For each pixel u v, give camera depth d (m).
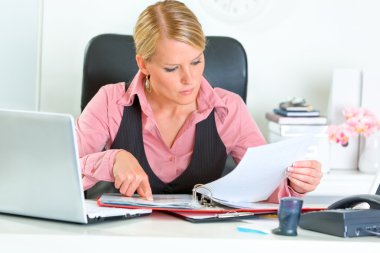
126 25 3.35
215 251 1.44
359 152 3.25
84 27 3.33
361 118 3.08
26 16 3.24
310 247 1.44
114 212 1.62
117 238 1.44
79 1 3.32
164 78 1.96
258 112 3.44
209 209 1.73
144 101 2.19
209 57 2.75
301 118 3.08
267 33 3.41
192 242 1.44
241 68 2.76
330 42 3.44
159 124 2.25
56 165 1.54
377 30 3.45
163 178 2.27
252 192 1.87
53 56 3.33
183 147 2.25
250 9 3.39
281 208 1.51
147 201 1.76
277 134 3.11
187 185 2.25
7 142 1.58
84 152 2.21
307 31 3.43
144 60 2.01
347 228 1.50
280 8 3.41
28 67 3.26
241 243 1.44
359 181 3.06
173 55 1.92
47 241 1.43
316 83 3.45
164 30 1.92
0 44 3.23
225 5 3.38
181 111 2.24
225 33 3.39
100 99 2.27
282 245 1.44
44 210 1.59
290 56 3.43
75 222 1.57
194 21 1.94
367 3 3.44
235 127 2.30
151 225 1.59
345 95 3.21
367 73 3.18
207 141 2.24
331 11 3.43
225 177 1.79
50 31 3.32
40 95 3.34
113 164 1.91
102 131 2.23
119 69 2.64
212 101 2.23
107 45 2.66
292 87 3.44
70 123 1.50
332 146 3.24
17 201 1.62
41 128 1.53
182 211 1.72
